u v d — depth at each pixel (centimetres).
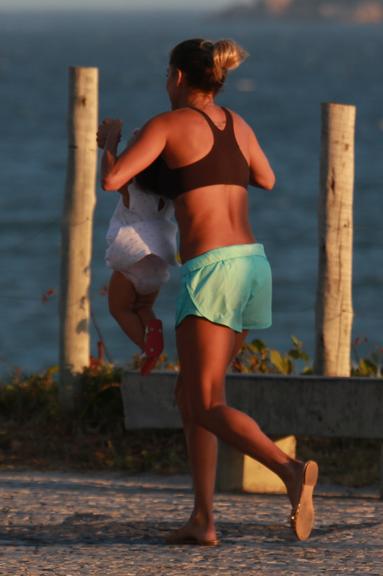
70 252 2656
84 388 2691
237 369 2712
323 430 2166
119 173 1574
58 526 1744
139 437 2600
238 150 1634
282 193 16362
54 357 8081
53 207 14900
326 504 1988
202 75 1639
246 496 2119
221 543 1633
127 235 1673
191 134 1603
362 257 11750
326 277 2480
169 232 1700
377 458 2462
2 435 2616
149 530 1723
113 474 2389
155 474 2389
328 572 1436
